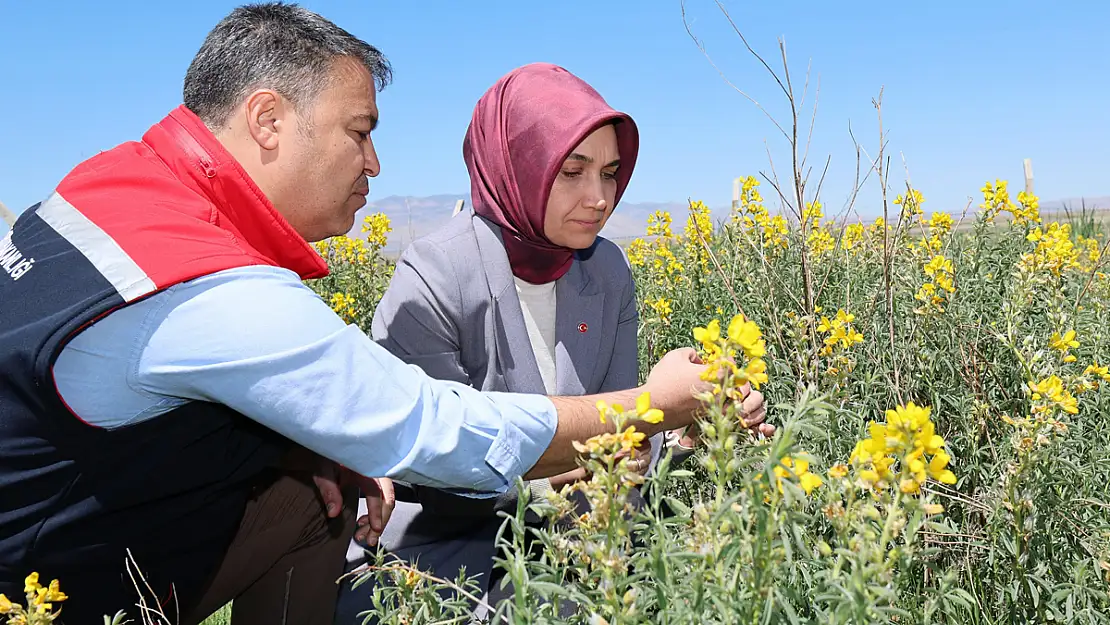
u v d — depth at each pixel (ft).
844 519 3.70
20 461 4.92
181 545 5.69
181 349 4.77
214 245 4.94
